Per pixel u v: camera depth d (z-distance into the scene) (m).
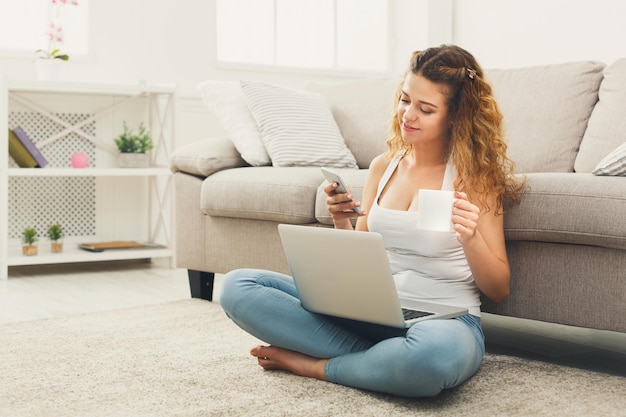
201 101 4.62
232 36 4.94
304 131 3.19
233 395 1.79
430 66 1.89
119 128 4.38
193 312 2.82
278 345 1.96
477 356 1.77
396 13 5.58
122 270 4.03
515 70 2.94
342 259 1.74
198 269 3.14
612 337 2.52
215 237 3.07
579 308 2.03
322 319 1.91
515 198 2.08
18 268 4.07
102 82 4.14
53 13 4.29
